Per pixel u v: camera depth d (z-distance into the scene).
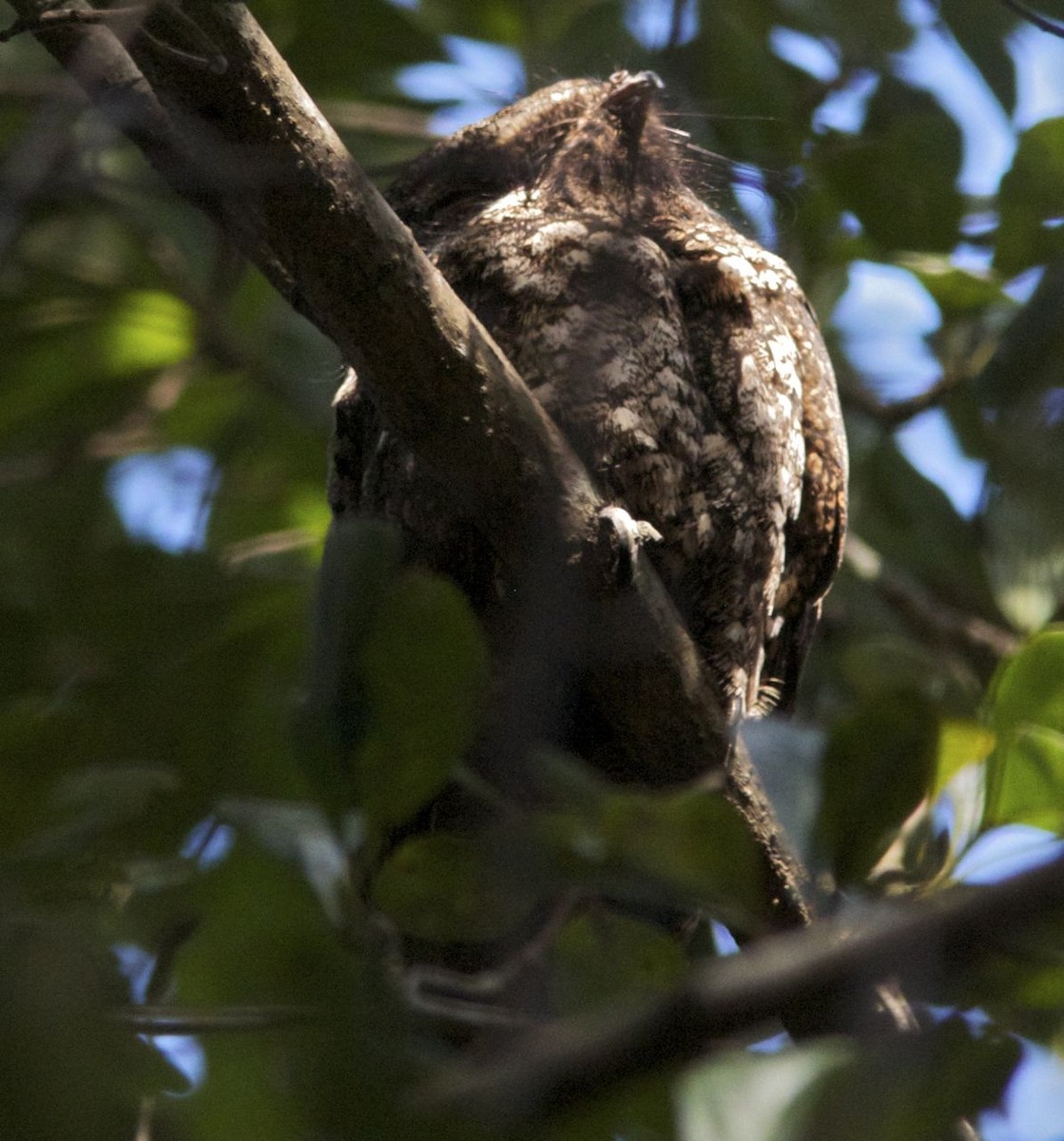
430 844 4.70
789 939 3.98
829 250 9.23
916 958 3.65
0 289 8.48
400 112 9.49
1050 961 4.29
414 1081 4.10
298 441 9.20
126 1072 3.80
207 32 5.27
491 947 5.39
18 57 9.37
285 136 5.38
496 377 5.82
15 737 4.98
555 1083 3.81
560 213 7.50
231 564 6.34
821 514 7.80
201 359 9.20
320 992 4.30
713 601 7.29
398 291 5.59
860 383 9.90
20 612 5.57
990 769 4.96
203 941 4.50
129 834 4.85
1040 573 7.47
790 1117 4.05
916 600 9.48
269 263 6.21
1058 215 8.45
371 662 4.72
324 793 4.71
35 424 8.65
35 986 3.63
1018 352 7.30
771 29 9.38
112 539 7.85
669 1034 3.77
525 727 6.51
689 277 7.39
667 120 8.77
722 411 7.27
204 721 5.11
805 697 9.44
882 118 9.16
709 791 4.64
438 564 6.79
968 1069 4.07
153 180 8.30
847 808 4.75
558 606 6.14
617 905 5.52
